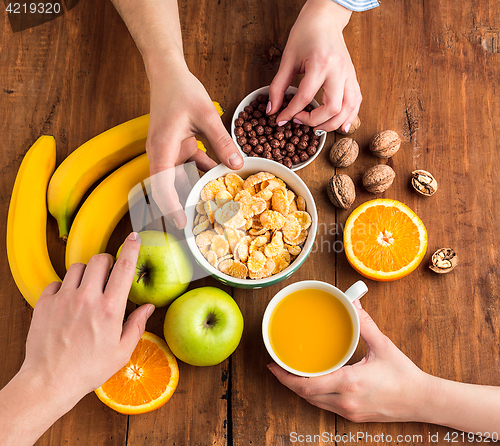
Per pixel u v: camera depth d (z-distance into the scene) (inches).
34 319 21.1
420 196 26.7
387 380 23.5
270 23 27.7
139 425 24.8
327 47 24.4
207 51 27.4
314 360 23.8
